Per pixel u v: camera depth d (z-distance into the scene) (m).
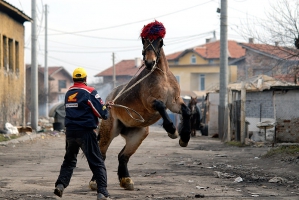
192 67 75.88
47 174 13.07
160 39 9.87
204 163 16.14
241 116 24.11
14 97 32.41
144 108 9.95
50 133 31.58
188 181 11.86
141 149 21.95
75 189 10.67
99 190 8.73
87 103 8.84
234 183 11.58
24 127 30.67
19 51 34.03
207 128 34.94
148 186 11.09
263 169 14.26
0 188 10.68
